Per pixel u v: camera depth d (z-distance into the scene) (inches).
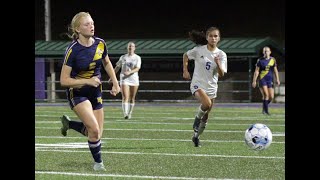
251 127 585.9
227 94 2070.6
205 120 655.1
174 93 2146.9
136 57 1194.0
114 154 582.6
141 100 2053.4
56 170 474.0
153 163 515.2
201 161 528.1
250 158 547.2
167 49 2037.4
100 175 447.5
